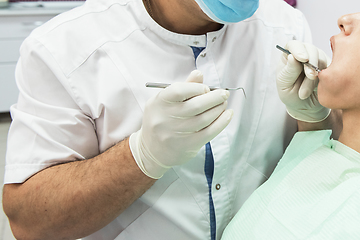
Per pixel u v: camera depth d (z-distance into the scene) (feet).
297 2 8.56
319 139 3.05
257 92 3.27
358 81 2.32
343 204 2.33
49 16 10.61
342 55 2.40
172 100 2.34
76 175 2.68
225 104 2.47
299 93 2.83
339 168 2.56
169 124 2.39
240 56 3.26
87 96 2.83
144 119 2.52
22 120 2.78
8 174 2.80
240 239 2.76
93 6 3.16
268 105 3.29
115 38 2.96
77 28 2.97
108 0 3.14
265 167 3.35
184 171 2.91
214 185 3.02
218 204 3.05
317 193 2.58
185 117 2.37
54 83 2.85
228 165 3.10
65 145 2.83
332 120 3.30
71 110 2.81
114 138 2.89
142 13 2.95
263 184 3.06
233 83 3.24
